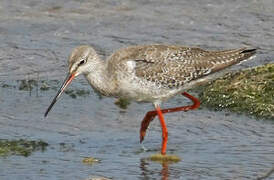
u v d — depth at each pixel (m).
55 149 14.20
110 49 20.84
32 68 19.81
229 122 15.74
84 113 16.64
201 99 17.25
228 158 13.61
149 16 23.38
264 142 14.42
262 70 17.78
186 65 14.61
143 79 14.30
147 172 12.98
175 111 15.45
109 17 23.38
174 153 14.02
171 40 21.42
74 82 19.00
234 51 15.17
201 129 15.41
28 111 16.66
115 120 16.23
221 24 22.58
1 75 19.23
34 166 13.20
